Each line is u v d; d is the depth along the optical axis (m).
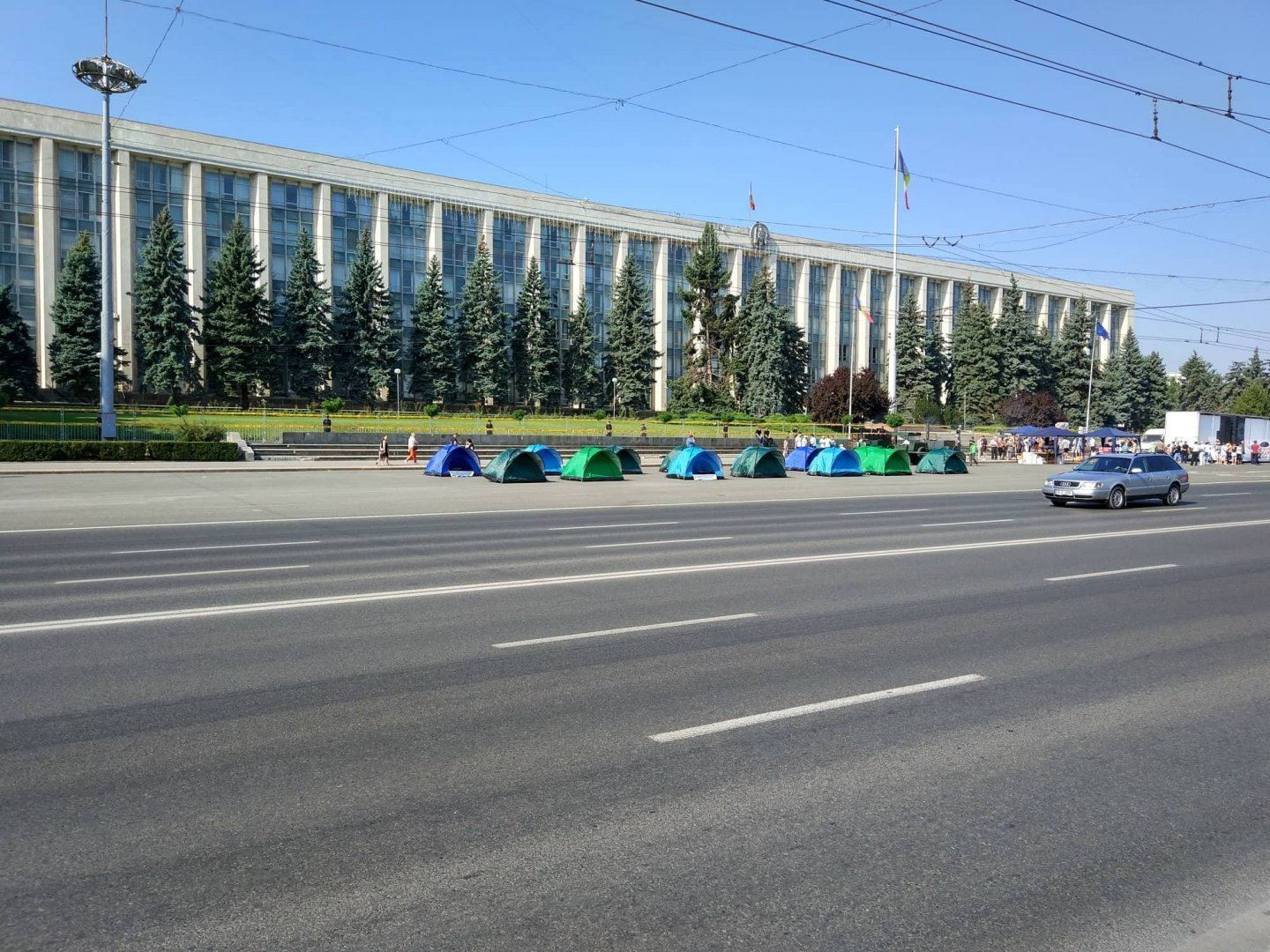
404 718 5.96
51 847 4.11
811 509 23.80
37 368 56.97
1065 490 24.88
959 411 87.81
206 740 5.50
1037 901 3.82
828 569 12.73
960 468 45.22
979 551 15.00
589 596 10.35
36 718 5.86
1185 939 3.56
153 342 60.00
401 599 10.03
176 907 3.62
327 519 19.67
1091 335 96.38
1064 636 8.70
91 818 4.41
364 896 3.73
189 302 65.06
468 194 75.88
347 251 71.50
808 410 80.19
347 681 6.78
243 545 15.09
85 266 57.44
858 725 5.94
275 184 68.38
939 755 5.45
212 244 66.31
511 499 25.38
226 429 43.50
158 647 7.76
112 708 6.08
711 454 36.88
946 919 3.66
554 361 75.94
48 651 7.58
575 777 4.99
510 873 3.94
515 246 79.12
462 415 66.19
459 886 3.82
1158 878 4.03
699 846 4.22
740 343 81.56
